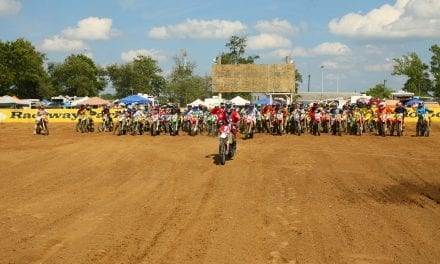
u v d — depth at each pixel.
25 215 8.38
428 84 81.38
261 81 41.34
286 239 6.93
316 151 17.62
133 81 103.56
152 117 24.97
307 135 24.72
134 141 21.41
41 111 26.67
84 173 12.95
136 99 49.88
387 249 6.50
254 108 23.80
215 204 9.22
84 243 6.75
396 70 82.50
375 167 13.95
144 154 16.62
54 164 14.52
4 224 7.78
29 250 6.46
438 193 10.39
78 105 55.84
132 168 13.75
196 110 26.44
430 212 8.63
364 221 7.95
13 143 20.78
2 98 58.28
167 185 11.22
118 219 8.09
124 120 25.69
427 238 7.02
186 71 78.50
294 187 10.95
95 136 24.59
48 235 7.15
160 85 106.31
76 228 7.53
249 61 77.25
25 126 33.19
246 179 11.95
